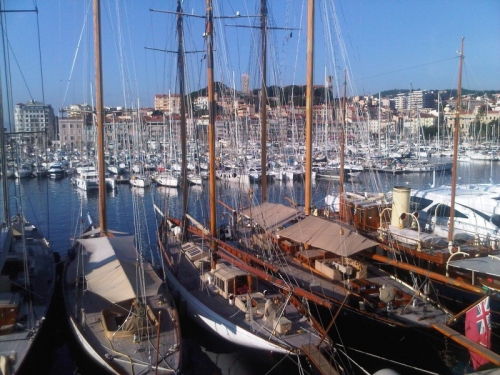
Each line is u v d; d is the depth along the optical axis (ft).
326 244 76.02
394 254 75.87
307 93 92.07
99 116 93.30
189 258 86.22
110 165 293.23
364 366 63.00
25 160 290.76
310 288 67.67
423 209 109.70
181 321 73.77
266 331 60.18
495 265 68.74
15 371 51.47
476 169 314.14
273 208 98.78
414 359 63.00
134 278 68.03
